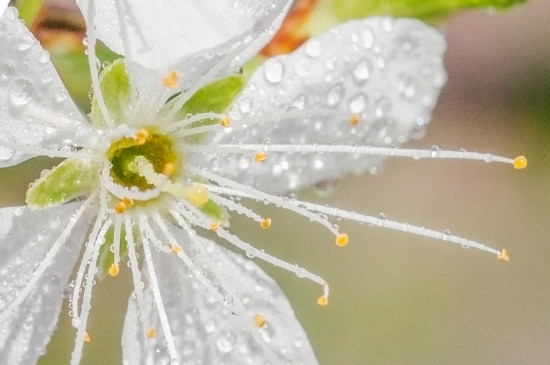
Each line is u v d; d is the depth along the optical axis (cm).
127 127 8
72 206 8
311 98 8
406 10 8
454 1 8
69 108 8
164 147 8
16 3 8
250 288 8
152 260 8
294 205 8
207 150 8
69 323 9
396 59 8
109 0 7
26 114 8
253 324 8
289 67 8
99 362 9
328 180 8
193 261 8
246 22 7
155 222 8
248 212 8
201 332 8
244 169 8
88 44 7
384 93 8
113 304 9
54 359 9
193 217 8
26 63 7
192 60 8
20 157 7
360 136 8
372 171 8
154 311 8
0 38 7
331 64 8
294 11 8
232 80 8
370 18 8
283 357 8
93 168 8
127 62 7
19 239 8
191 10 7
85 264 8
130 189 8
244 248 8
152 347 8
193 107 8
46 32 8
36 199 8
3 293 8
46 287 8
